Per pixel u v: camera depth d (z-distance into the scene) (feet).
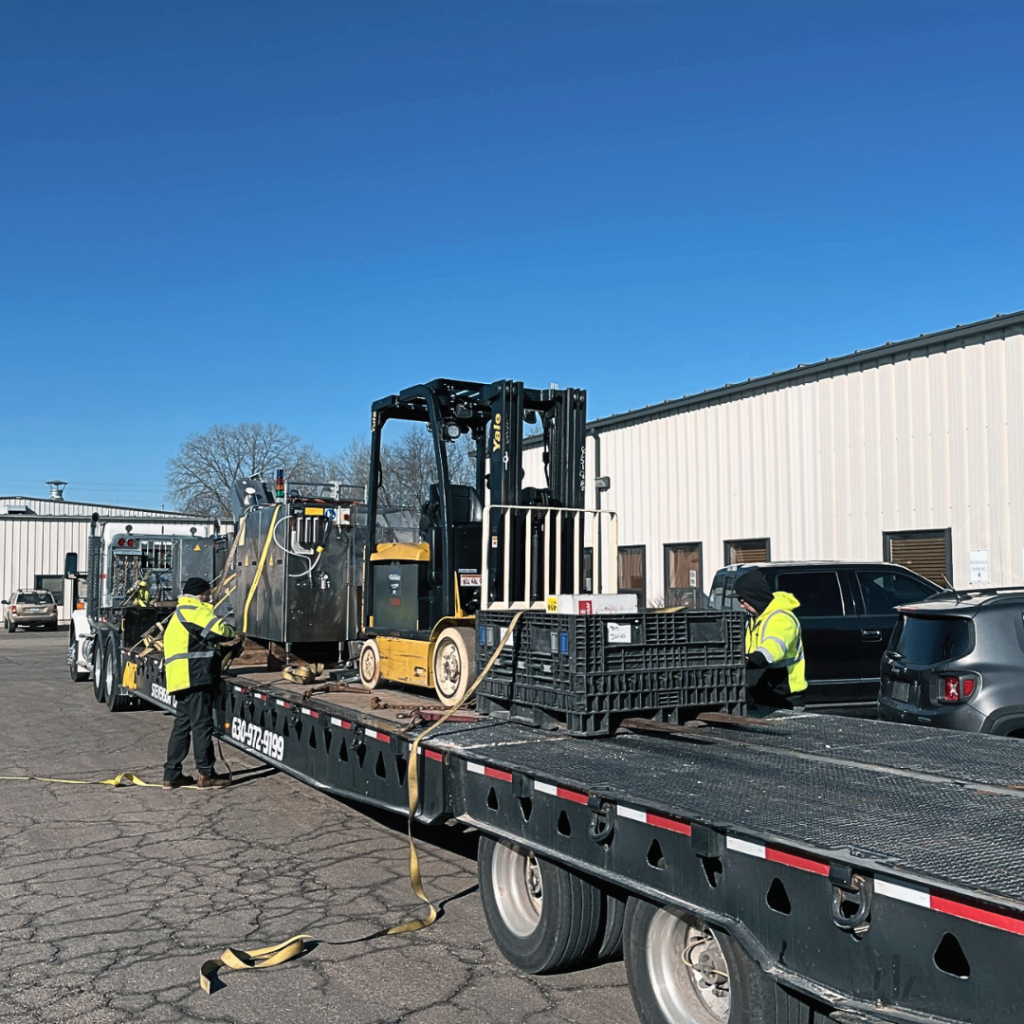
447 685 22.86
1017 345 46.03
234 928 18.16
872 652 35.91
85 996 15.20
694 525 65.87
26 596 142.41
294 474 189.16
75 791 29.94
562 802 14.12
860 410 53.88
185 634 30.14
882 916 9.43
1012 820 11.44
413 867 18.19
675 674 18.20
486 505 22.12
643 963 13.08
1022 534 45.57
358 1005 14.82
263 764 34.65
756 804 12.37
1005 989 8.34
